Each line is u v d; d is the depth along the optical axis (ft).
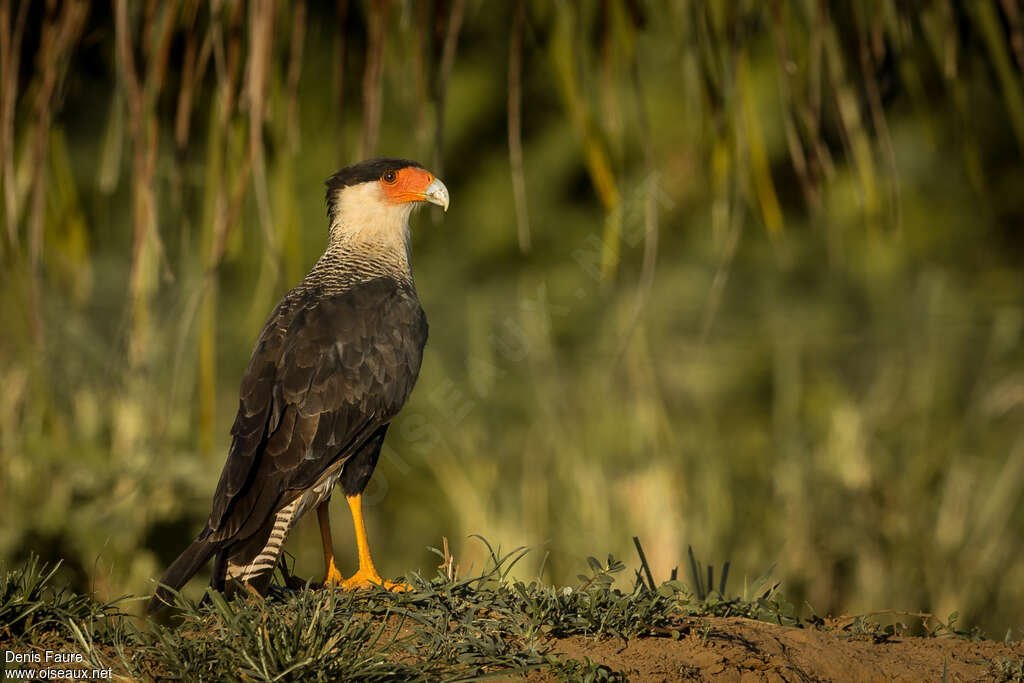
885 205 39.32
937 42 30.25
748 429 47.57
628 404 42.91
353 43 40.34
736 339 50.16
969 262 53.36
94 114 40.24
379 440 23.61
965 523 40.60
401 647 17.46
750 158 28.86
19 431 34.86
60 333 37.19
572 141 51.98
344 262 25.85
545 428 43.73
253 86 26.09
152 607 18.42
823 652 18.92
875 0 28.73
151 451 34.99
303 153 44.11
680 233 51.80
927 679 18.52
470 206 52.37
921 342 47.93
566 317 49.49
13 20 29.30
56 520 33.17
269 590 20.44
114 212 44.96
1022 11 31.60
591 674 16.61
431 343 48.83
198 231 38.34
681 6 28.12
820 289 51.37
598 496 40.29
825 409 44.68
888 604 38.73
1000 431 44.39
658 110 47.50
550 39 28.53
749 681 17.57
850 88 30.66
